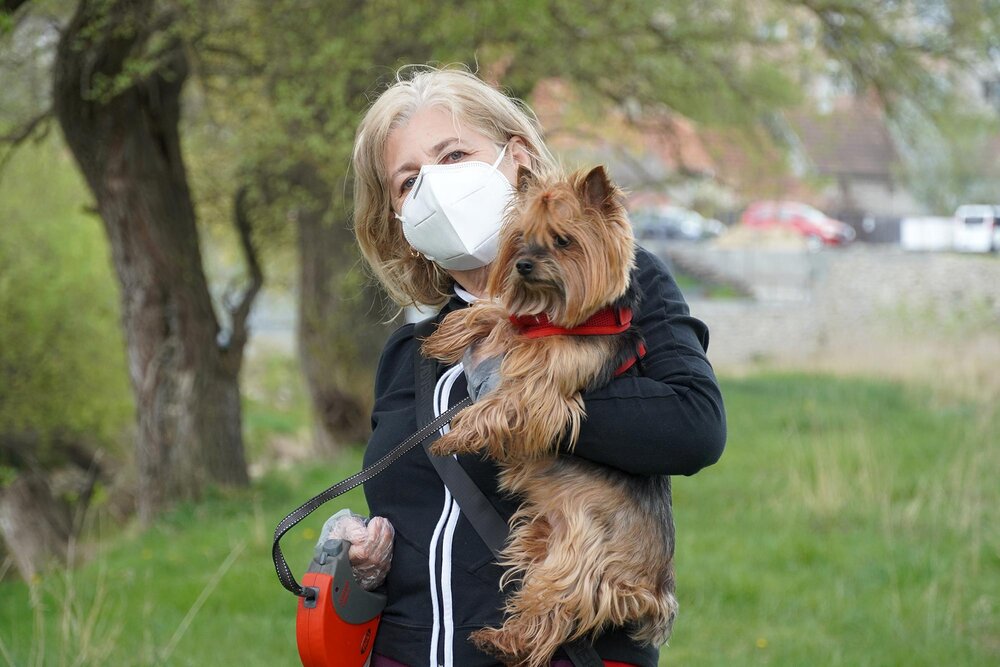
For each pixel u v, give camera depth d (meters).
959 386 14.66
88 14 8.92
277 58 9.93
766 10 13.55
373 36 9.98
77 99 9.65
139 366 10.65
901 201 39.31
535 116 3.09
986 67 14.14
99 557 9.12
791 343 26.89
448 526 2.49
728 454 11.45
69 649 5.93
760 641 6.21
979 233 35.41
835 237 34.84
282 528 2.49
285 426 23.69
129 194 10.14
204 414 10.77
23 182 16.98
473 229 2.70
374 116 2.86
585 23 11.08
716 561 7.81
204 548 8.77
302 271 14.49
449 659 2.43
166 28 9.42
